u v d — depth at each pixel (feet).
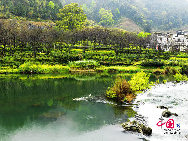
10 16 423.23
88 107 72.43
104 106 73.41
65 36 291.58
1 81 124.26
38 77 141.90
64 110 69.05
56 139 48.42
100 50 274.77
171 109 68.74
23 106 73.46
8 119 60.59
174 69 174.19
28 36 247.91
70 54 219.82
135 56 240.12
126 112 66.59
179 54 285.02
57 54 214.69
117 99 82.48
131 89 87.15
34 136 49.93
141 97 84.38
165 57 246.88
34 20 459.32
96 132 51.83
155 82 124.67
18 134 50.98
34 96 88.53
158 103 75.97
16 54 207.62
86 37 308.60
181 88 103.81
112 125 56.13
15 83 118.73
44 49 239.30
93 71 180.34
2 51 208.85
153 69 189.16
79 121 59.16
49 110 69.10
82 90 101.19
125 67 192.44
